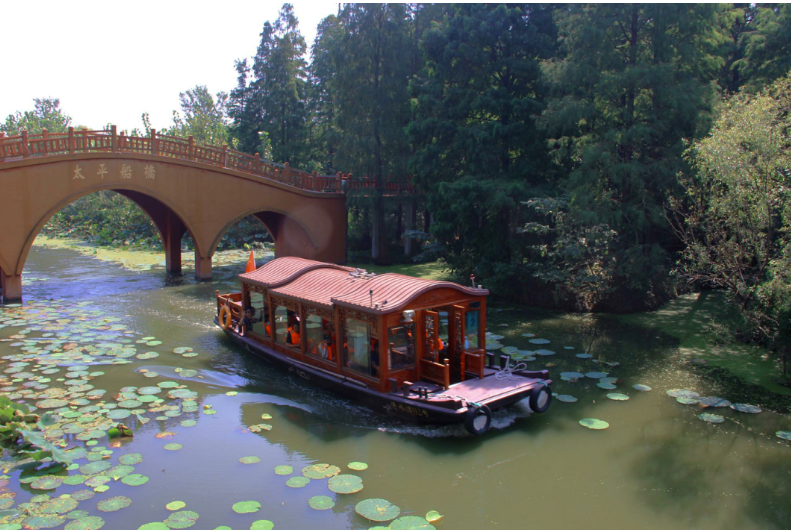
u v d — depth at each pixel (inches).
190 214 884.6
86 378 466.3
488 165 807.1
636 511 286.0
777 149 471.2
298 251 1098.1
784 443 358.9
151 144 839.1
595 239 666.2
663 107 695.1
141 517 273.1
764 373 482.3
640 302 718.5
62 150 765.9
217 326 642.2
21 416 367.6
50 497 288.8
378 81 1024.2
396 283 423.5
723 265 540.4
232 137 1622.8
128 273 992.2
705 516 281.6
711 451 348.8
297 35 1461.6
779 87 512.1
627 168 664.4
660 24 668.1
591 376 478.3
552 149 802.2
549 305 751.7
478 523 274.1
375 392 393.1
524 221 791.7
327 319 442.6
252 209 952.9
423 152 860.6
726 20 709.3
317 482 307.1
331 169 1460.4
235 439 361.4
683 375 482.0
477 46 822.5
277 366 502.6
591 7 717.3
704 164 526.6
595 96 711.7
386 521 272.1
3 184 711.7
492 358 441.1
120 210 1558.8
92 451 338.3
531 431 377.1
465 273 844.0
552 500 295.1
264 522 269.1
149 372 485.1
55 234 1593.3
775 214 484.7
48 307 724.0
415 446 355.3
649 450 350.3
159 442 354.3
